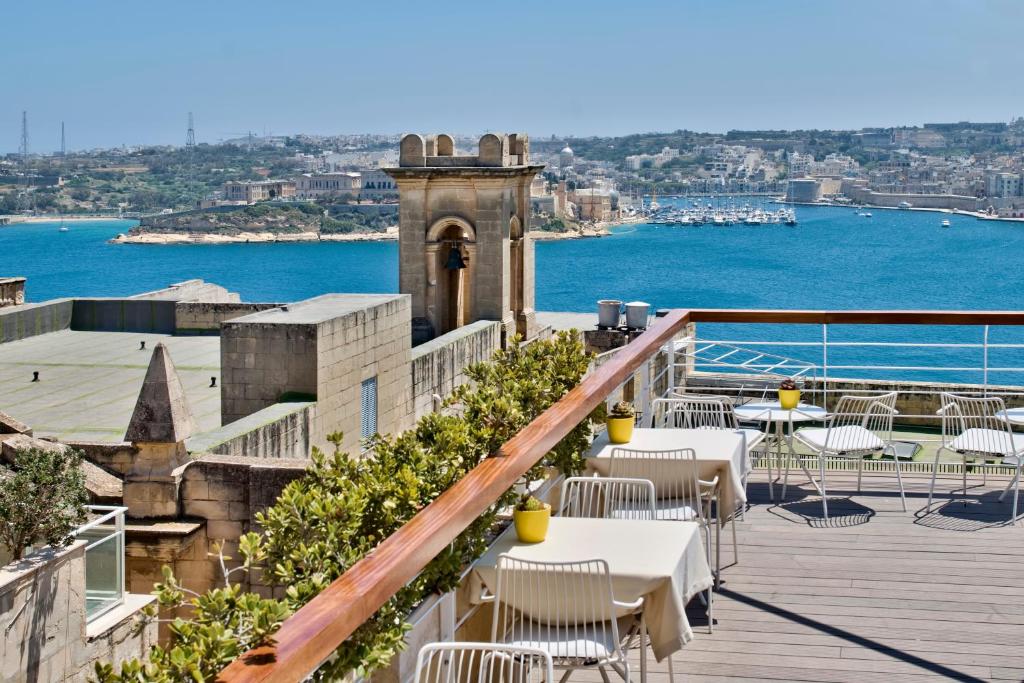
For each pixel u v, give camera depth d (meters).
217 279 187.50
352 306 26.62
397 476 6.75
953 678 8.38
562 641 7.26
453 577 6.95
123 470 17.64
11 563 12.91
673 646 7.42
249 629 4.95
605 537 8.09
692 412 12.98
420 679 6.91
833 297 161.75
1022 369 13.78
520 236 37.94
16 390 28.23
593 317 49.91
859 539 11.31
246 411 24.34
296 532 6.25
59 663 13.12
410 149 36.38
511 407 8.23
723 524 10.99
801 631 9.21
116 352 33.78
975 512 12.14
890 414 12.95
